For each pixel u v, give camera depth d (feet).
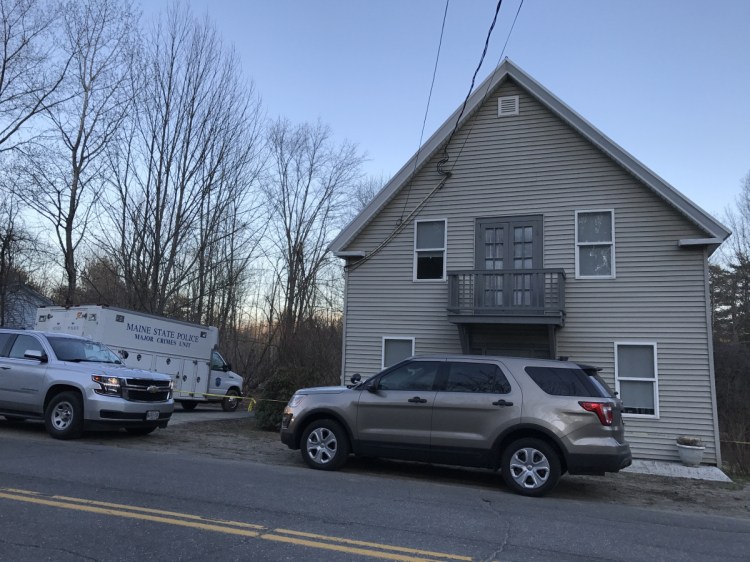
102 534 16.61
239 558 15.10
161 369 58.95
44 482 22.77
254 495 22.41
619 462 25.61
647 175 44.21
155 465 28.02
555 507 23.97
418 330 49.83
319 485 25.40
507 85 50.21
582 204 46.50
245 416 61.21
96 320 53.01
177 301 85.92
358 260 52.70
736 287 110.73
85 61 75.20
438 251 50.47
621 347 44.09
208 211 81.56
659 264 43.93
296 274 107.65
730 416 63.36
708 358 41.81
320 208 113.09
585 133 46.52
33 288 107.86
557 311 43.45
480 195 49.60
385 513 20.76
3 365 37.24
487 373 28.35
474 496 25.29
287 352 85.92
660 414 42.22
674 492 30.63
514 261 47.73
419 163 51.01
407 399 28.81
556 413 26.27
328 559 15.34
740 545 19.39
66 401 35.22
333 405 30.30
